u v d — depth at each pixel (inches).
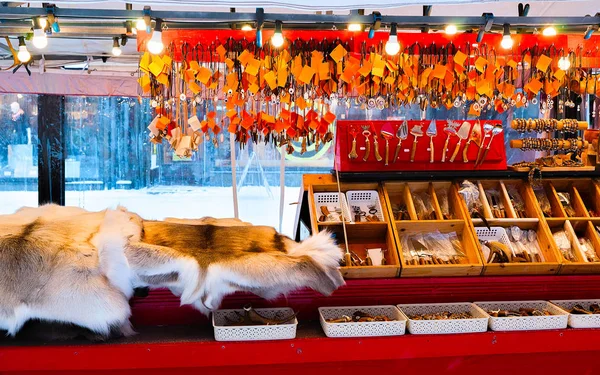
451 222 128.9
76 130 258.1
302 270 101.3
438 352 106.3
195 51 134.0
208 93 151.9
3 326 93.9
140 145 269.7
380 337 105.4
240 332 102.5
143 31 130.9
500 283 120.4
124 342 101.4
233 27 131.6
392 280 117.7
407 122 139.2
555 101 189.8
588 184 142.8
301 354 103.3
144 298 111.6
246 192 286.8
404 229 129.6
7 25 129.6
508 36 129.5
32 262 94.3
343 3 91.3
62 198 242.4
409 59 139.9
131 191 271.0
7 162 250.2
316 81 135.9
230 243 106.0
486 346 107.6
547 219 131.9
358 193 137.4
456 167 139.2
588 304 120.0
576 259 126.1
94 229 104.2
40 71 201.2
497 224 132.3
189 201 281.9
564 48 144.3
